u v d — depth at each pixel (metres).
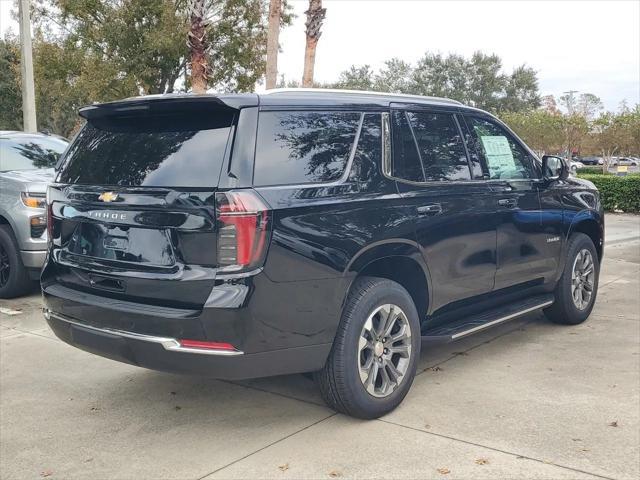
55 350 5.80
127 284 3.77
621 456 3.68
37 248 7.28
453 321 5.05
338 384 3.99
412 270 4.51
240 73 23.95
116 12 21.67
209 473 3.57
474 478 3.45
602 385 4.82
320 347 3.85
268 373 3.71
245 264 3.48
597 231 6.66
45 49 22.08
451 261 4.70
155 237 3.70
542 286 5.95
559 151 36.38
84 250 4.07
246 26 23.23
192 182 3.62
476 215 4.90
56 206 4.32
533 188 5.63
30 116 14.34
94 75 21.73
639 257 11.28
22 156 8.19
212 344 3.50
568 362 5.37
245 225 3.48
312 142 3.95
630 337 6.12
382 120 4.40
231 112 3.71
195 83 11.05
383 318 4.20
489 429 4.05
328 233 3.82
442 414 4.30
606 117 31.36
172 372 3.66
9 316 6.94
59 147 8.84
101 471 3.62
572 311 6.36
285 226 3.62
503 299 5.48
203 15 10.88
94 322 3.88
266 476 3.52
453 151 4.94
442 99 5.08
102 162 4.13
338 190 3.96
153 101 3.84
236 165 3.57
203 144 3.71
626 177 20.11
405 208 4.32
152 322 3.59
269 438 3.98
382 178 4.27
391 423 4.16
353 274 3.96
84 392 4.81
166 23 21.58
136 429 4.16
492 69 74.12
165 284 3.60
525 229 5.47
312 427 4.13
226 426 4.18
